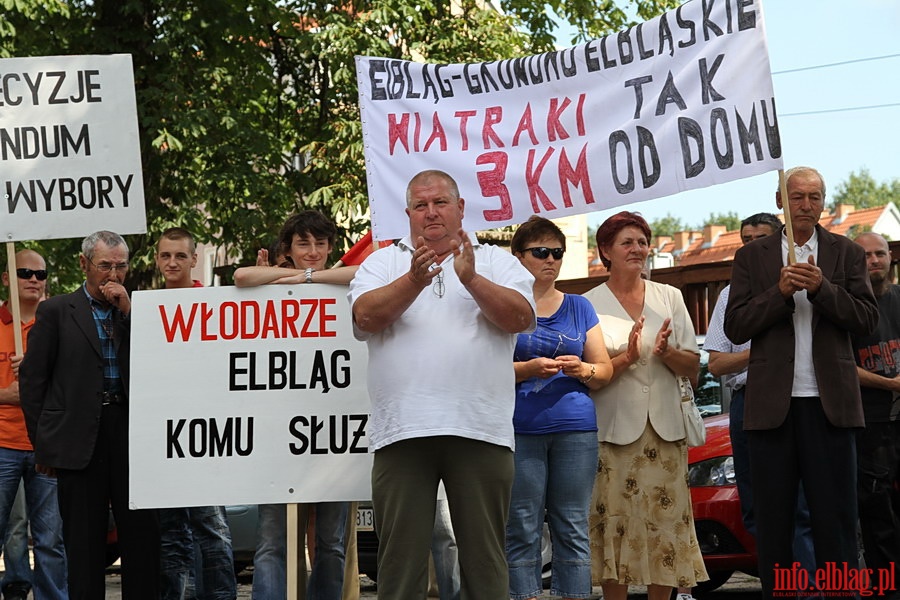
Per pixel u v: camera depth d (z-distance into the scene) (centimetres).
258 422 546
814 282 533
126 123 691
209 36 1706
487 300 458
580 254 3622
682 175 623
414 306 476
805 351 552
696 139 620
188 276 686
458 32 1812
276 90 1853
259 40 1781
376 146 650
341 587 599
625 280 660
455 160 647
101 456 594
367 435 545
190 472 544
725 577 826
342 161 1753
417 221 479
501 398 474
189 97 1598
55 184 688
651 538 633
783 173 559
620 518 636
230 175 1619
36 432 596
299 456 545
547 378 605
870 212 7162
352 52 1677
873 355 680
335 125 1733
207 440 545
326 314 550
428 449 468
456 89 651
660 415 638
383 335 475
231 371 548
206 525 668
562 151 641
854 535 548
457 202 482
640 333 625
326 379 548
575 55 642
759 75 610
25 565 759
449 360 467
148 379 548
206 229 1684
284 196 1689
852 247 563
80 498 591
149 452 545
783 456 550
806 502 611
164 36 1591
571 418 604
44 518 704
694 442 651
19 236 684
